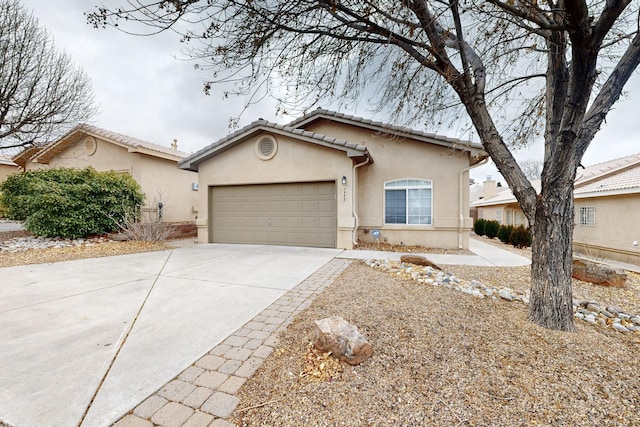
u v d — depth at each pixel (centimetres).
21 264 719
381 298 444
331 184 996
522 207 381
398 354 282
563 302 349
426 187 1041
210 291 498
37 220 972
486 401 219
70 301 445
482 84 365
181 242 1172
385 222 1089
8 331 338
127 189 1153
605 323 396
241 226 1112
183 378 247
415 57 368
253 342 311
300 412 207
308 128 1212
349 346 268
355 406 213
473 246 1230
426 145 1041
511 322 363
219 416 203
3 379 245
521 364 268
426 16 329
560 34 346
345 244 970
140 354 287
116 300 450
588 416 205
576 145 336
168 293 487
